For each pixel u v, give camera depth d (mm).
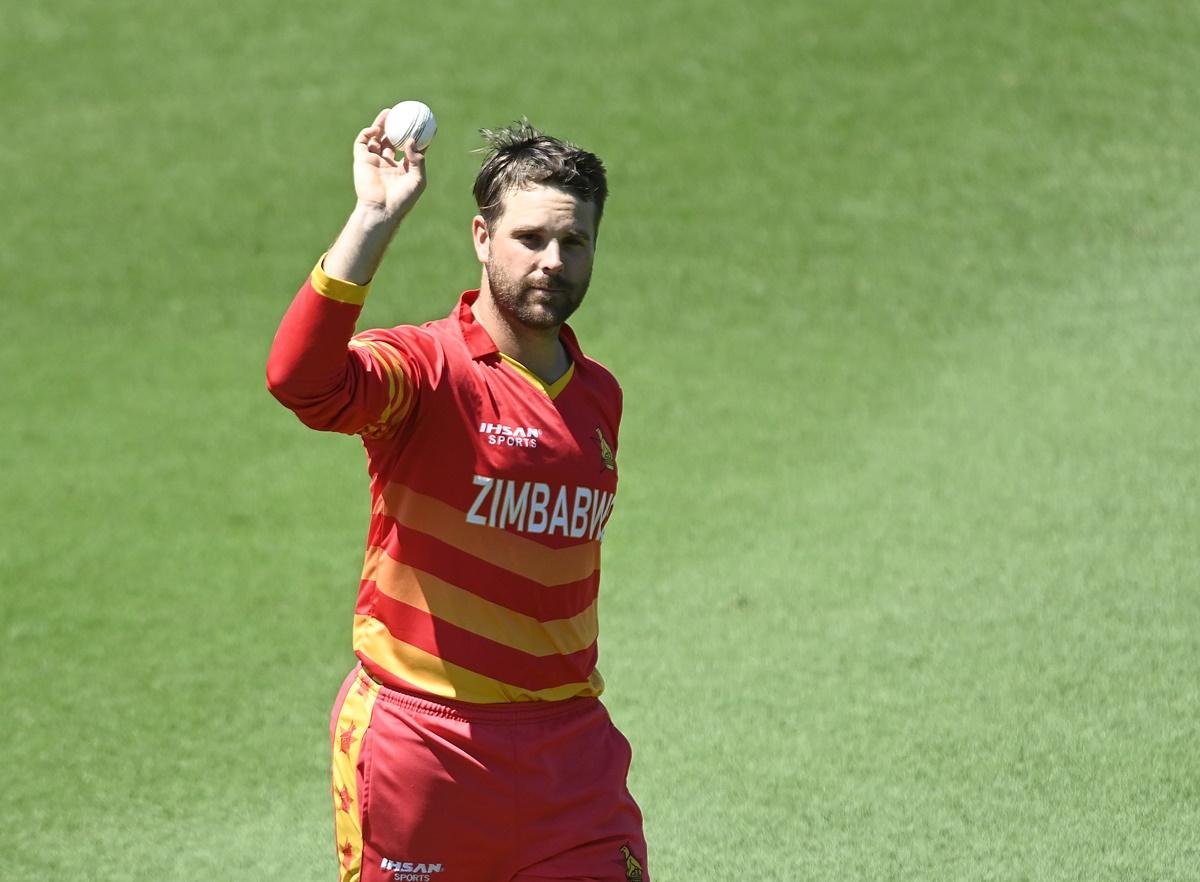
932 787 18562
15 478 32688
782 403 34781
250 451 34094
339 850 12648
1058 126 46500
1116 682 21062
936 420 32969
